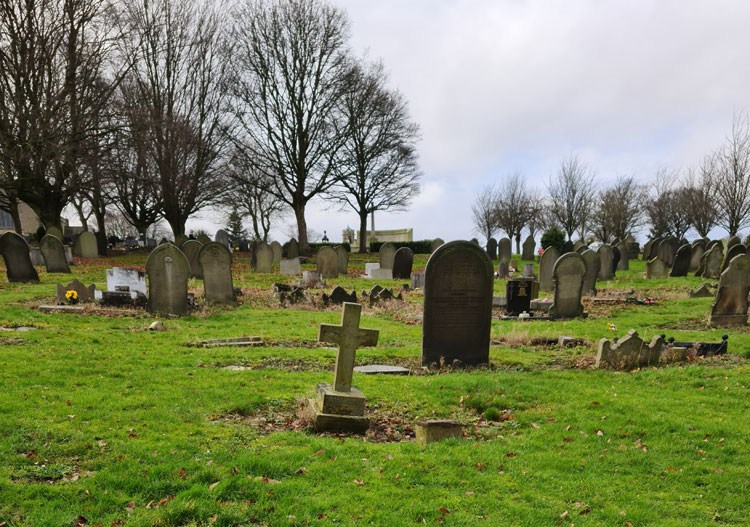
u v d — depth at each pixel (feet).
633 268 112.06
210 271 55.88
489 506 15.30
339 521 14.10
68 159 89.86
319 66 138.72
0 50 84.64
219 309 53.78
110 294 50.21
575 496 16.15
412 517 14.49
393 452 18.89
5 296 52.85
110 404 22.06
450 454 18.84
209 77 132.36
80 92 91.81
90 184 102.78
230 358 33.37
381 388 27.63
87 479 15.40
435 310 33.73
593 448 20.07
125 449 17.43
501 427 23.06
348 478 16.62
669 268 105.29
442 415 24.43
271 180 155.94
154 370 28.81
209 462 16.89
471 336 34.19
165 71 128.57
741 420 22.89
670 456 19.27
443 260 33.53
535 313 55.77
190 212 148.05
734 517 15.23
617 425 22.29
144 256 124.67
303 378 29.07
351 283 84.12
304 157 143.84
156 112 118.52
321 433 21.22
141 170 126.00
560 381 29.60
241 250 182.09
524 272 86.84
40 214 109.81
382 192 172.65
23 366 27.32
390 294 64.23
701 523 14.80
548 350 39.19
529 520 14.57
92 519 13.50
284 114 141.90
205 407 22.85
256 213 217.56
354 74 140.67
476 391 27.14
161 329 42.39
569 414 23.91
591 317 53.16
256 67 134.31
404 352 37.47
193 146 126.52
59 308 47.01
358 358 35.55
